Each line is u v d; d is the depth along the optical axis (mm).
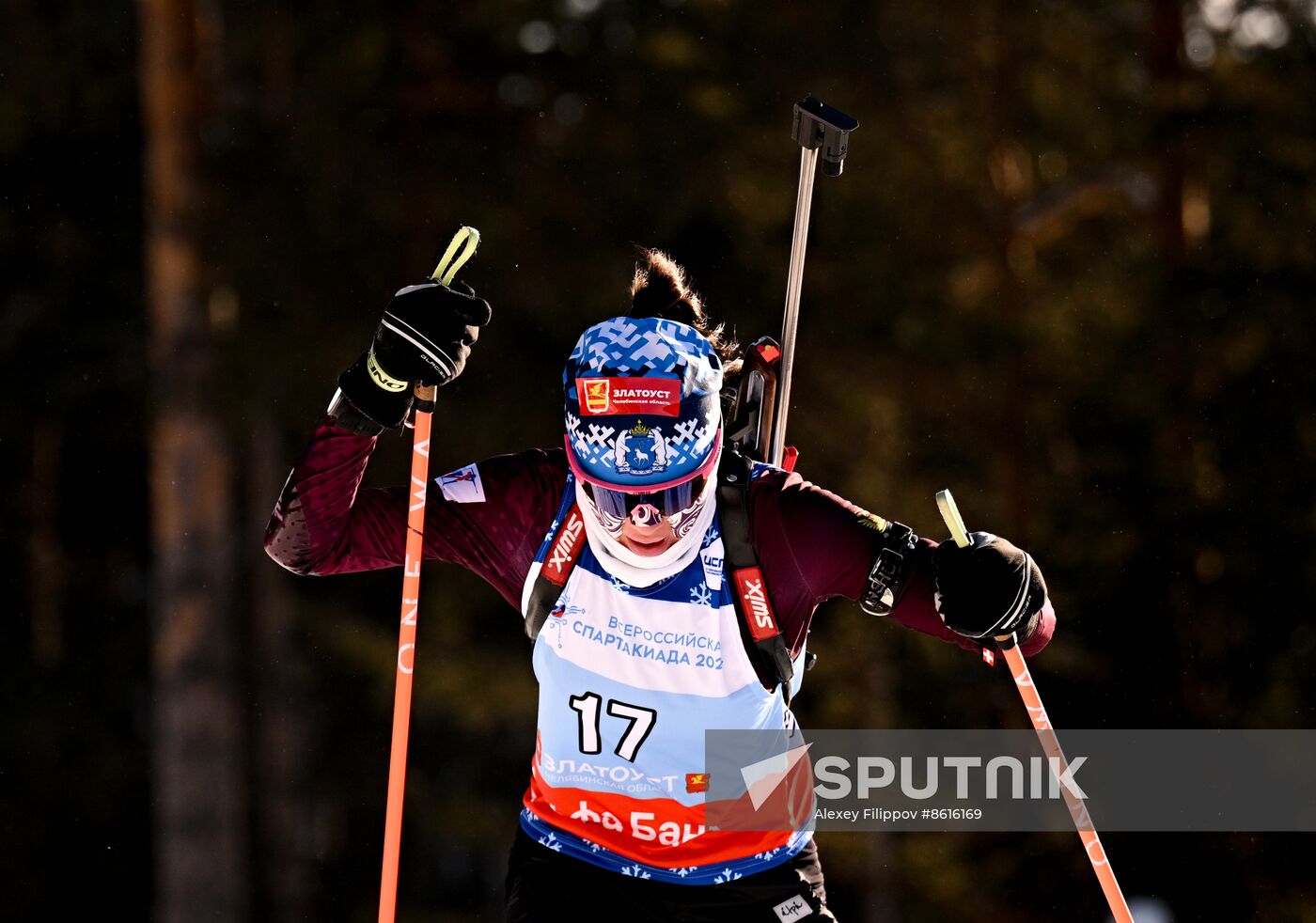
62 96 64500
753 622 11047
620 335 10969
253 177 58062
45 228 66062
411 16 59344
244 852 61969
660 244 58562
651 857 11547
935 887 49625
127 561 72312
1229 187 52938
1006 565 11023
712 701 11164
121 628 72062
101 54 65125
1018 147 57750
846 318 57312
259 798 66000
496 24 58844
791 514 11195
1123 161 57719
